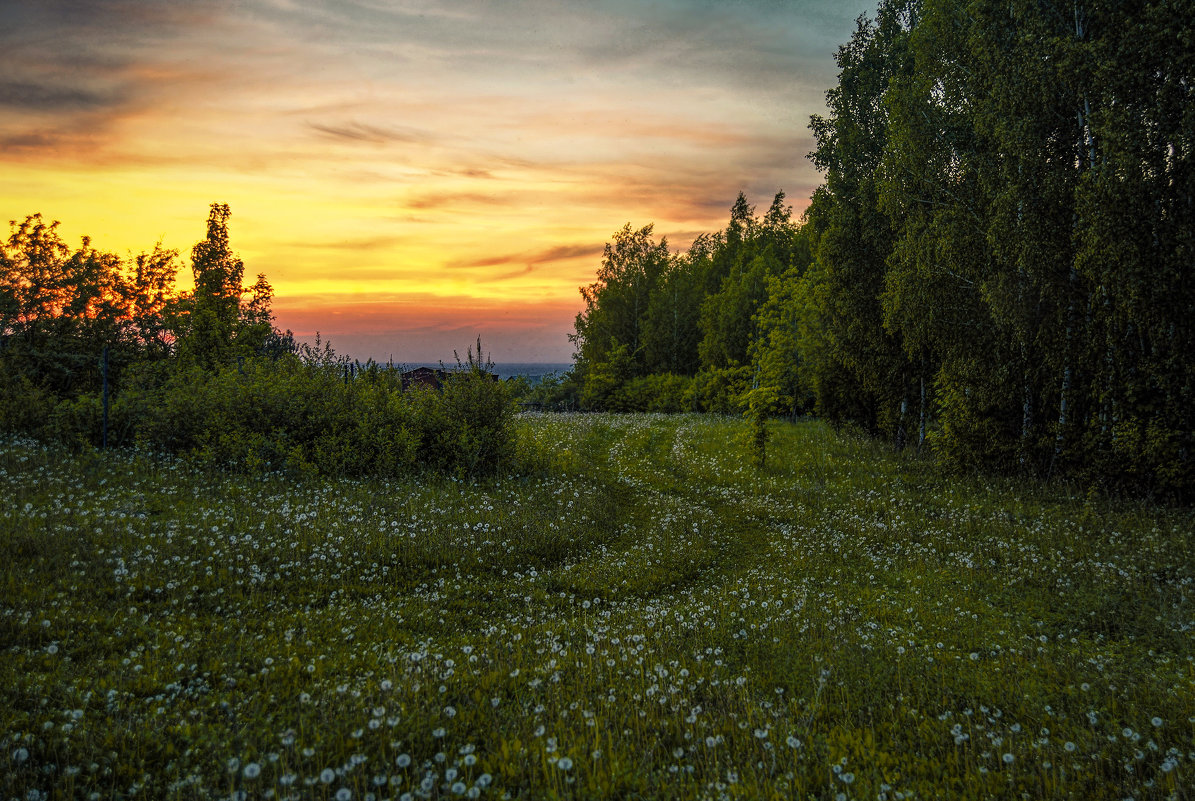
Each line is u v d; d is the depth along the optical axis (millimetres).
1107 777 4934
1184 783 4574
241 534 10117
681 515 15562
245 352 23438
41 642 6113
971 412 19766
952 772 4988
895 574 11266
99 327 23812
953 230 19594
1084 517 14180
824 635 8070
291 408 16250
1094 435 16859
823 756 5129
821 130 28516
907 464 21688
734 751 5148
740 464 22953
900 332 25219
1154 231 14539
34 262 22438
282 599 8336
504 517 13141
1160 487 15383
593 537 13125
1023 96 16984
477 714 5555
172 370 18703
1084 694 6422
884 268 25469
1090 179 15250
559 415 45750
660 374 60969
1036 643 8062
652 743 5137
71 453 14469
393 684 5812
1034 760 5043
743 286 49406
